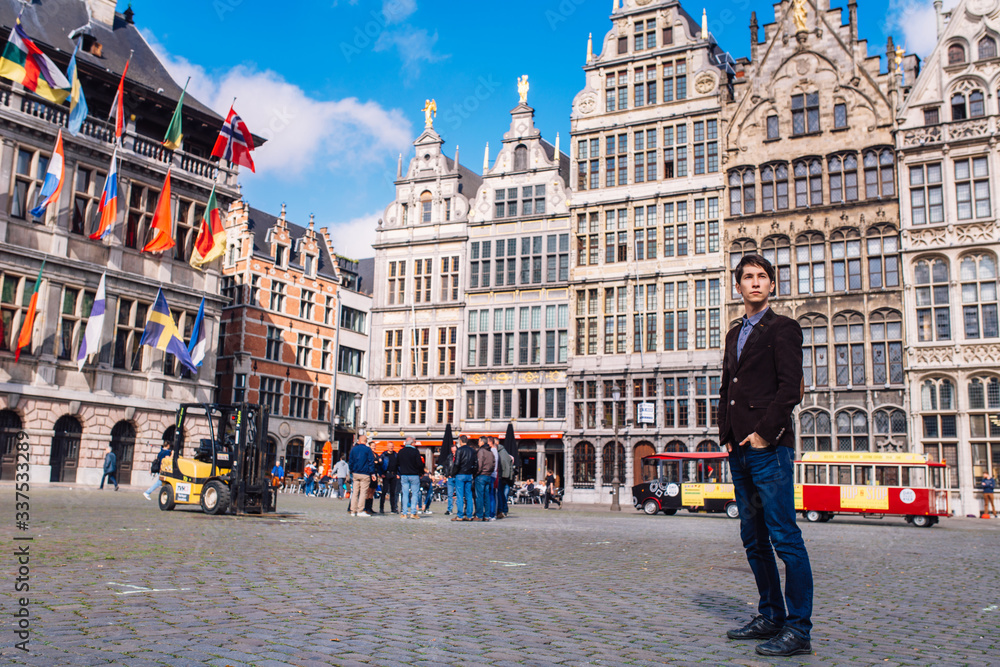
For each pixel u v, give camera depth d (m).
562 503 41.97
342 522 17.78
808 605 5.29
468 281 47.66
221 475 19.23
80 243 34.41
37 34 35.25
